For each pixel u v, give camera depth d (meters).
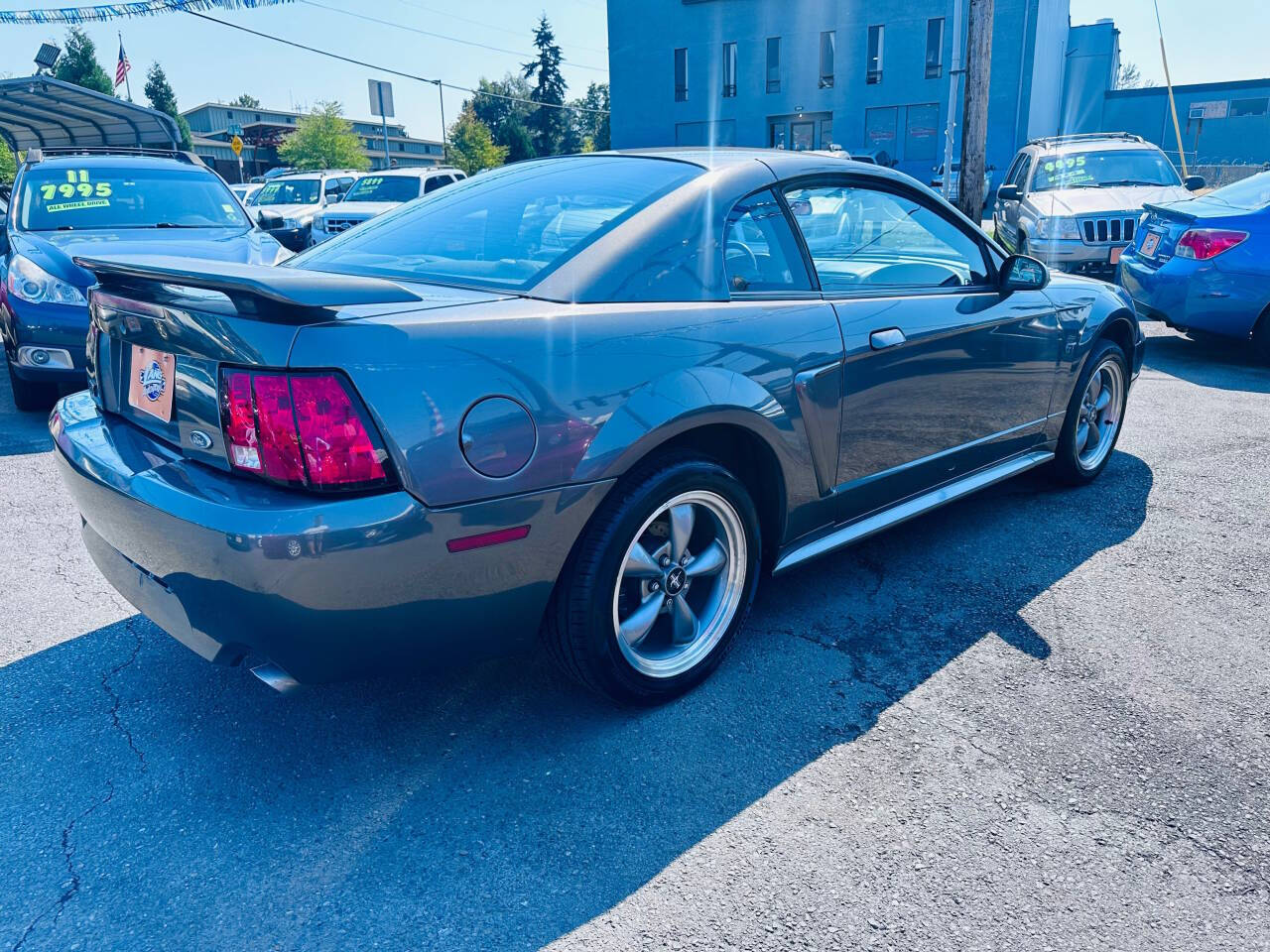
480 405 2.04
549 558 2.22
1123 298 4.45
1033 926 1.85
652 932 1.84
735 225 2.70
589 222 2.57
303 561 1.90
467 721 2.57
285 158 64.25
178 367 2.18
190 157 8.04
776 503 2.82
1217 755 2.40
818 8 37.28
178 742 2.47
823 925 1.85
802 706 2.63
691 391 2.40
